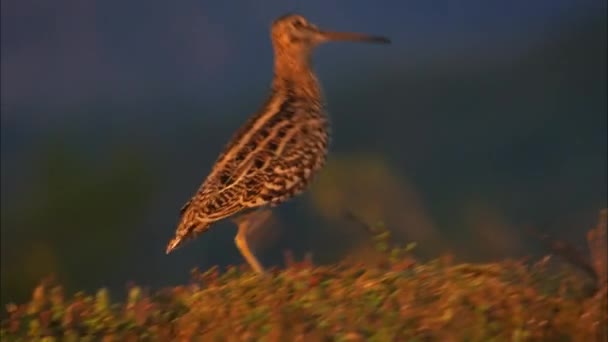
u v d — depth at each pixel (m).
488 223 22.75
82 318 13.63
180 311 13.55
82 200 25.81
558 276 12.98
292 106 16.41
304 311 12.70
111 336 13.27
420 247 22.75
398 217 23.53
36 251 24.97
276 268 13.98
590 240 13.14
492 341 12.05
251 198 15.67
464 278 12.93
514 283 12.85
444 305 12.34
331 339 12.18
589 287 12.80
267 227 23.83
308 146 16.06
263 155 15.80
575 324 12.26
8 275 24.72
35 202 25.81
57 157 26.47
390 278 13.05
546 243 14.55
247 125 16.27
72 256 25.38
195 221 15.71
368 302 12.64
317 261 24.12
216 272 13.92
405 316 12.27
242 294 13.29
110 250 25.67
